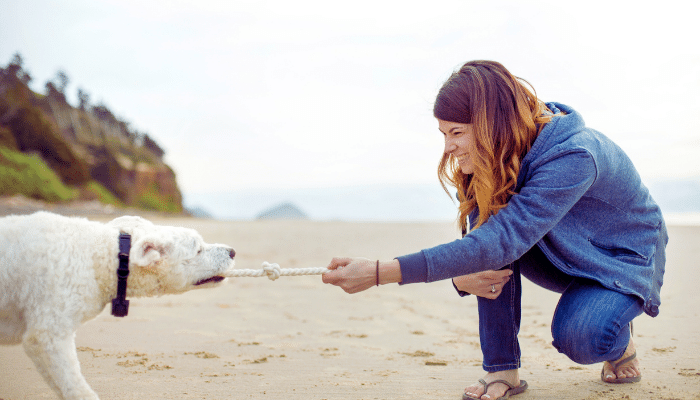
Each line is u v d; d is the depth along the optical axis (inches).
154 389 114.8
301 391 115.3
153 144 3400.6
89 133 2765.7
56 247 94.0
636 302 102.1
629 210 103.5
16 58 2721.5
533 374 127.9
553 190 91.3
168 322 189.5
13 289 91.1
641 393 110.2
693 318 180.7
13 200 1301.7
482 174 97.3
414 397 112.3
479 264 91.2
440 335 175.9
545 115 103.8
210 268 108.8
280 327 186.1
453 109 98.3
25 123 1723.7
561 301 106.8
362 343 163.8
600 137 100.9
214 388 116.3
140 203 2295.8
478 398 108.9
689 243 426.3
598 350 99.8
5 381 117.5
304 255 423.2
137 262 96.7
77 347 149.4
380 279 93.4
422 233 730.8
